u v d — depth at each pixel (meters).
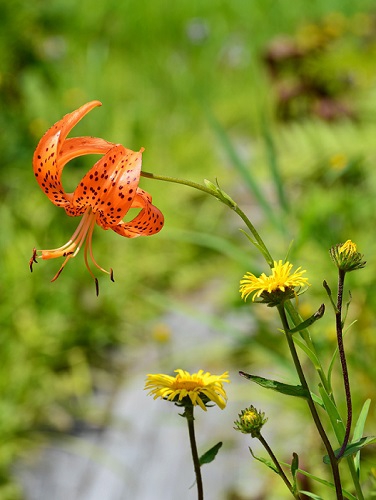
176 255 6.05
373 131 5.02
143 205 1.97
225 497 3.99
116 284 5.60
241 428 1.84
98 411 4.71
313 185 5.02
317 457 3.38
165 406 4.64
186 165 7.04
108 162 1.90
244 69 9.31
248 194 6.45
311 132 5.00
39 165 1.96
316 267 4.14
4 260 5.39
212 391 1.83
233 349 4.77
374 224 4.57
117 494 4.21
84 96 7.15
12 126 6.27
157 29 10.15
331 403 1.86
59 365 5.00
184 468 4.23
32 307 5.14
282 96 5.83
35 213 5.79
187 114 8.28
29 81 6.61
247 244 5.68
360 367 3.55
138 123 7.26
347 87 5.84
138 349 5.20
